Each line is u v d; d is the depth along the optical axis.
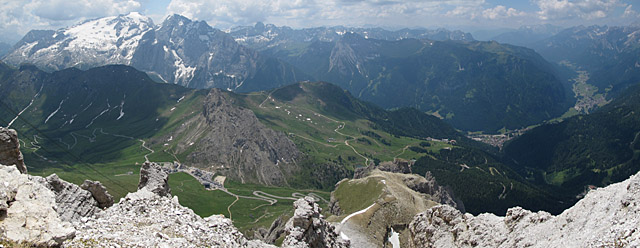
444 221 110.12
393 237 165.12
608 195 61.28
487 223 91.62
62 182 49.53
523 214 82.06
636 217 50.62
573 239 60.06
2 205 28.72
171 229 41.53
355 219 164.00
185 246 38.28
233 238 46.97
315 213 84.75
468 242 91.75
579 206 66.81
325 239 83.38
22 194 31.34
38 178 46.28
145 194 48.34
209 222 47.91
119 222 39.59
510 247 76.19
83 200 49.12
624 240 48.28
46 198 33.09
